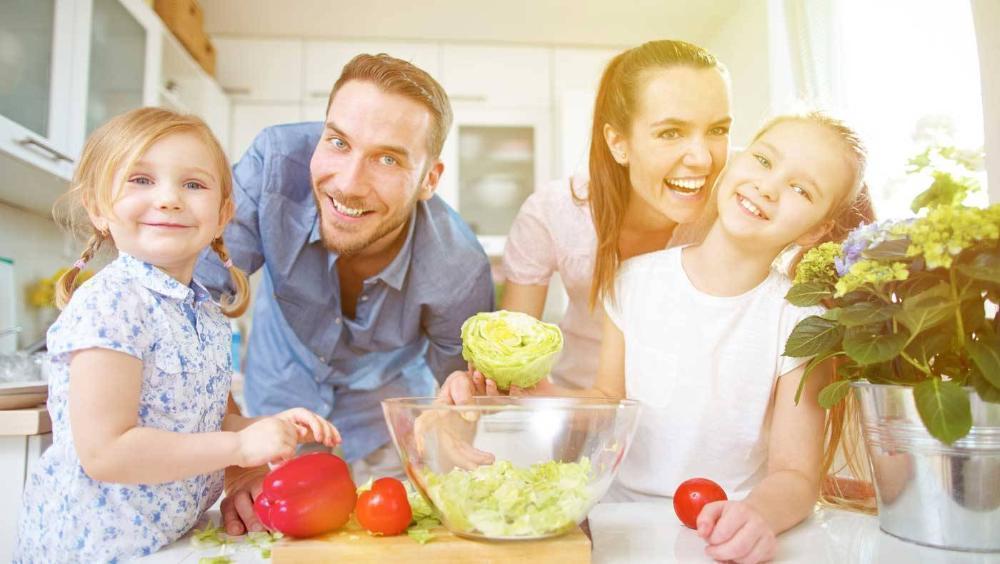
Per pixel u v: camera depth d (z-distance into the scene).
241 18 2.80
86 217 0.88
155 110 0.79
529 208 1.45
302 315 1.51
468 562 0.63
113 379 0.67
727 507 0.68
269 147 1.40
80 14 1.80
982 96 0.99
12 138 1.49
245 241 1.40
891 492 0.73
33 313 1.99
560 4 2.64
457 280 1.46
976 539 0.68
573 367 1.48
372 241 1.33
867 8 1.64
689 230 1.23
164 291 0.75
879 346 0.66
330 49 2.97
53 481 0.72
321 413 1.69
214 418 0.81
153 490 0.72
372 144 1.25
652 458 1.05
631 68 1.23
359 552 0.63
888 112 1.56
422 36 2.95
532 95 3.01
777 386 0.99
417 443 0.66
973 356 0.64
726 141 1.21
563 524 0.64
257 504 0.68
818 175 0.97
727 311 1.02
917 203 0.74
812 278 0.78
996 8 0.97
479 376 0.94
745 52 2.10
